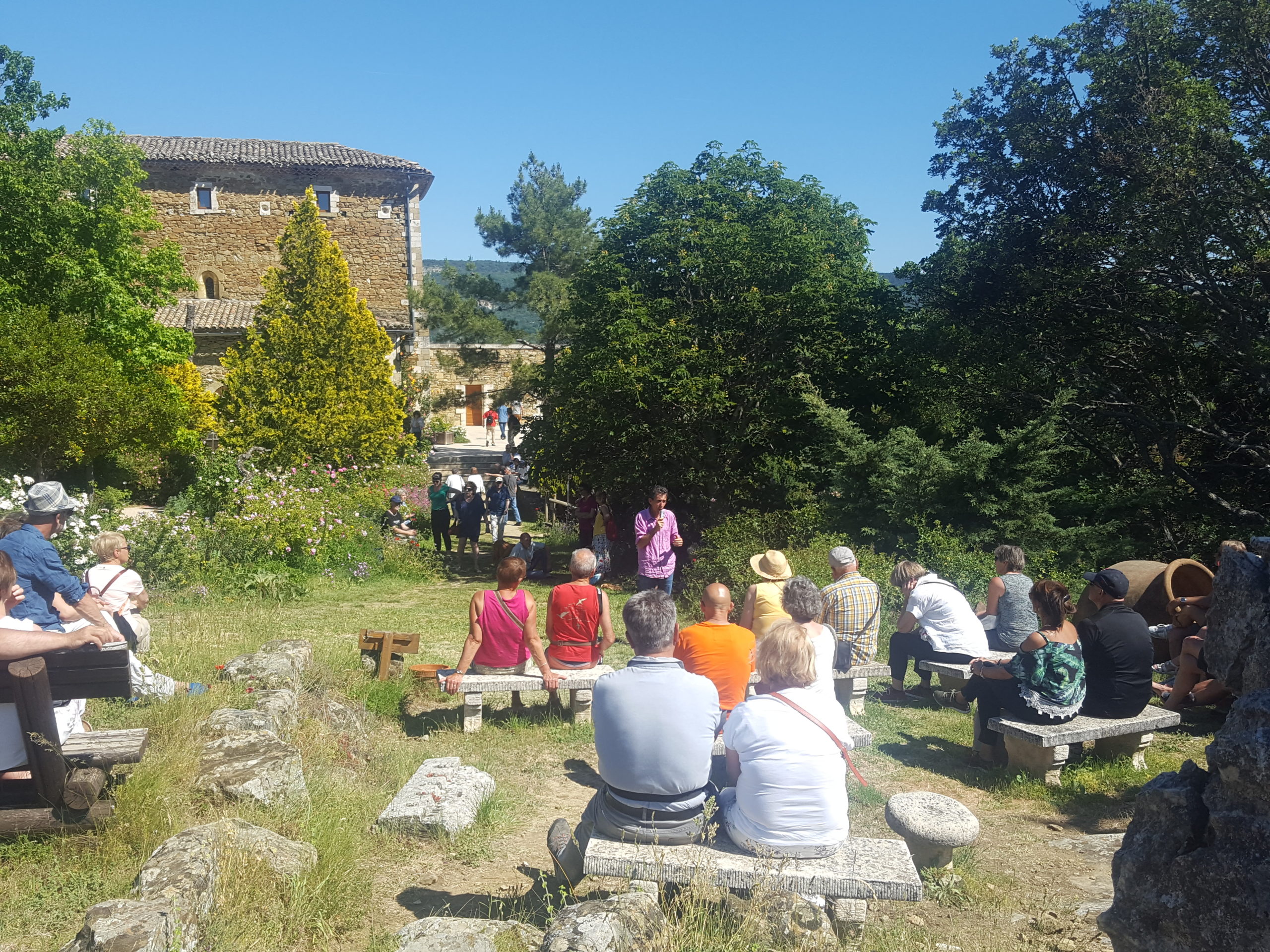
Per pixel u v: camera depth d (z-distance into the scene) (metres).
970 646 7.36
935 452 12.59
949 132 17.33
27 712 3.66
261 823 4.18
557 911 3.75
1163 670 7.55
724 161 20.11
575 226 39.12
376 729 6.57
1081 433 17.05
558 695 7.06
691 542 18.69
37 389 16.58
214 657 7.59
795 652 3.73
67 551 11.11
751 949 3.29
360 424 25.45
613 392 16.80
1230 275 15.07
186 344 22.78
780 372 17.25
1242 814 2.59
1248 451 16.00
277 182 34.59
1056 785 5.68
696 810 3.72
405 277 36.06
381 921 3.72
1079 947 3.66
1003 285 17.00
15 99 19.62
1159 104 13.90
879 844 3.80
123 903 2.95
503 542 19.50
